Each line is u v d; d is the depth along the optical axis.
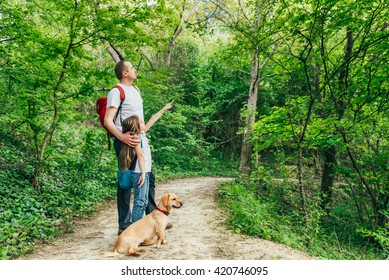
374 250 9.36
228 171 23.02
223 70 24.86
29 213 5.73
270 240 5.19
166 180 14.16
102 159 10.16
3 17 7.20
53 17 8.30
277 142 11.76
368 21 7.83
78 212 6.63
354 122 8.54
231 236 4.84
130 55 8.82
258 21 10.97
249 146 15.46
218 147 27.14
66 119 7.78
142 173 3.95
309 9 8.57
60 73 7.38
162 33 11.75
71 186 7.88
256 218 5.59
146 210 4.75
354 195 10.68
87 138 8.84
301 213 8.62
